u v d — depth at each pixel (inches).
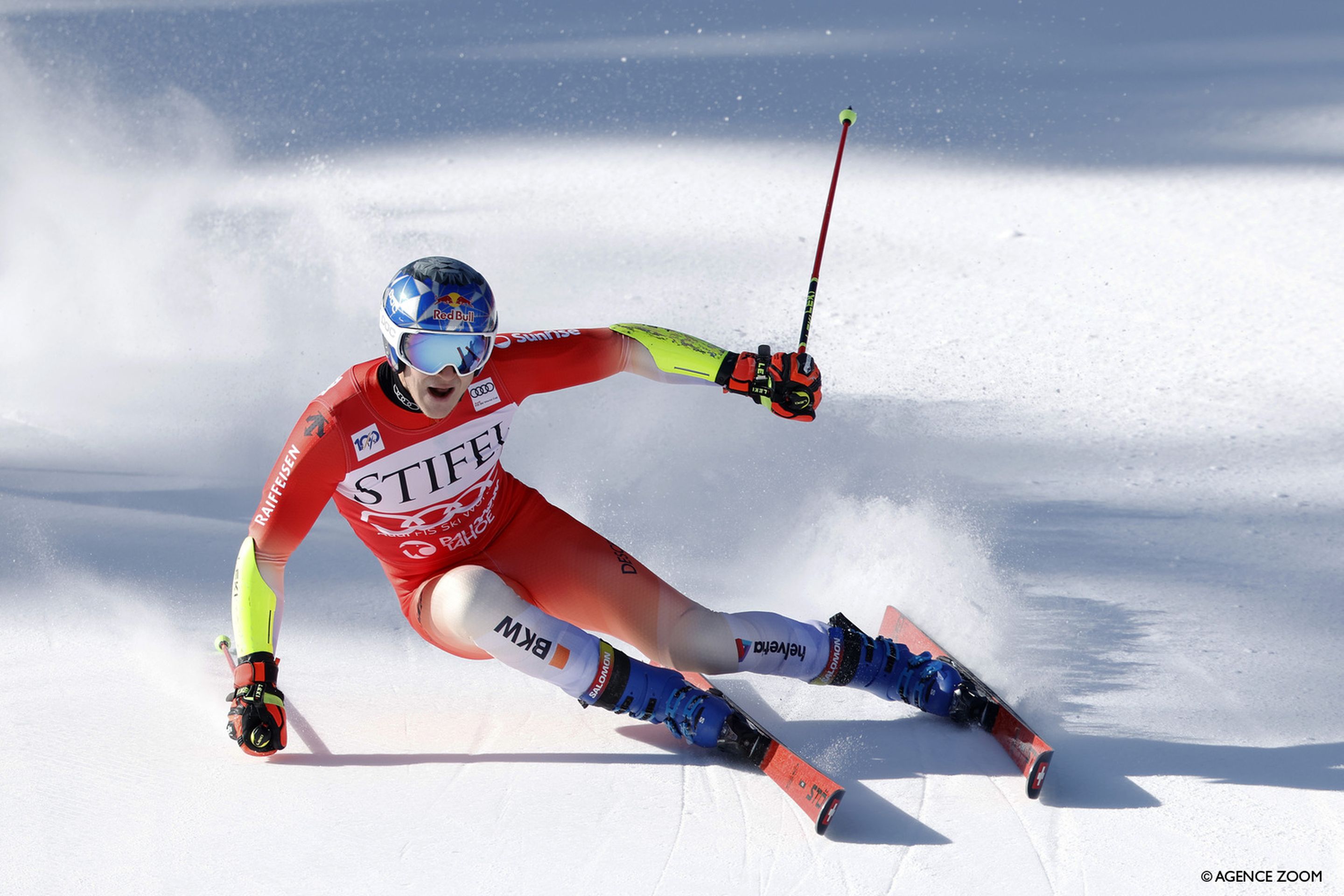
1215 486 656.4
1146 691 426.9
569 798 365.1
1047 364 896.3
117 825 346.0
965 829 347.3
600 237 1293.1
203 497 647.8
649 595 402.3
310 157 1775.3
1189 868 326.3
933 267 1165.1
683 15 3208.7
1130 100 2101.4
